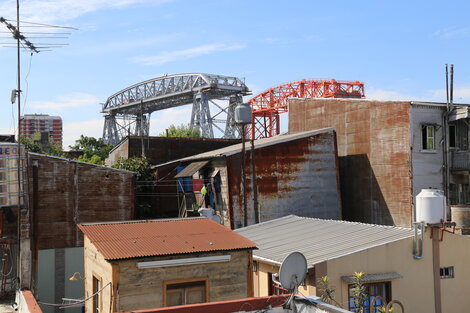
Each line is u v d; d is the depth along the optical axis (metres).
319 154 29.52
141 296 11.30
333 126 32.38
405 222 26.31
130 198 26.69
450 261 15.22
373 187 28.75
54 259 24.45
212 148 41.84
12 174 16.56
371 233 16.58
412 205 25.83
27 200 16.66
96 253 12.92
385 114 27.92
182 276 11.76
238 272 12.38
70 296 24.36
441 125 26.72
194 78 95.25
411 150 26.05
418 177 26.08
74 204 25.23
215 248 12.09
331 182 29.62
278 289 15.25
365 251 14.06
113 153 42.88
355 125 30.38
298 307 8.36
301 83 85.81
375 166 28.64
